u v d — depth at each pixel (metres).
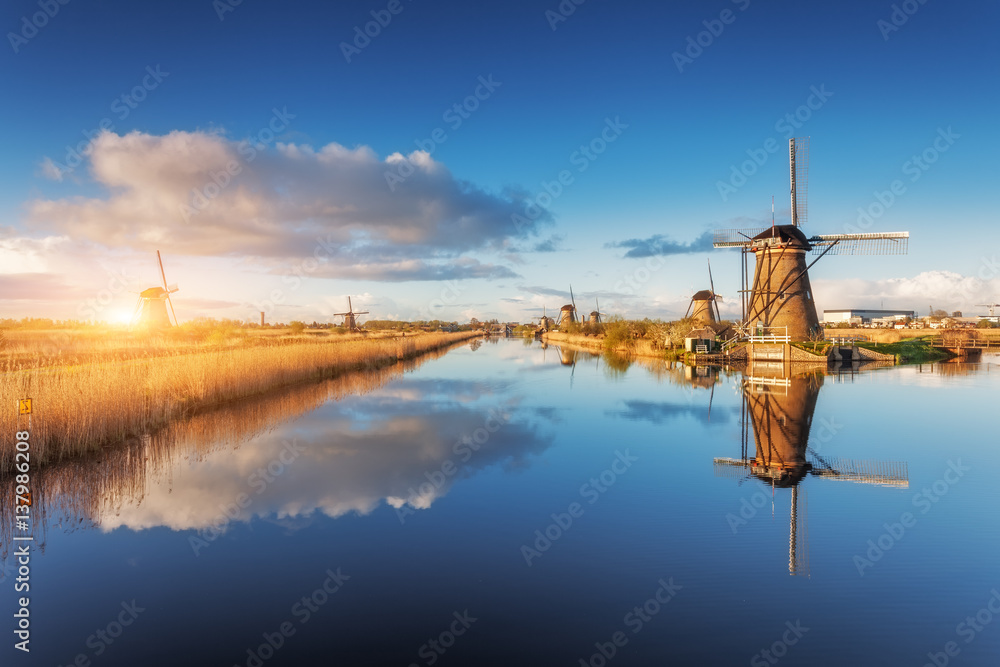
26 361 19.80
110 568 6.51
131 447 12.33
